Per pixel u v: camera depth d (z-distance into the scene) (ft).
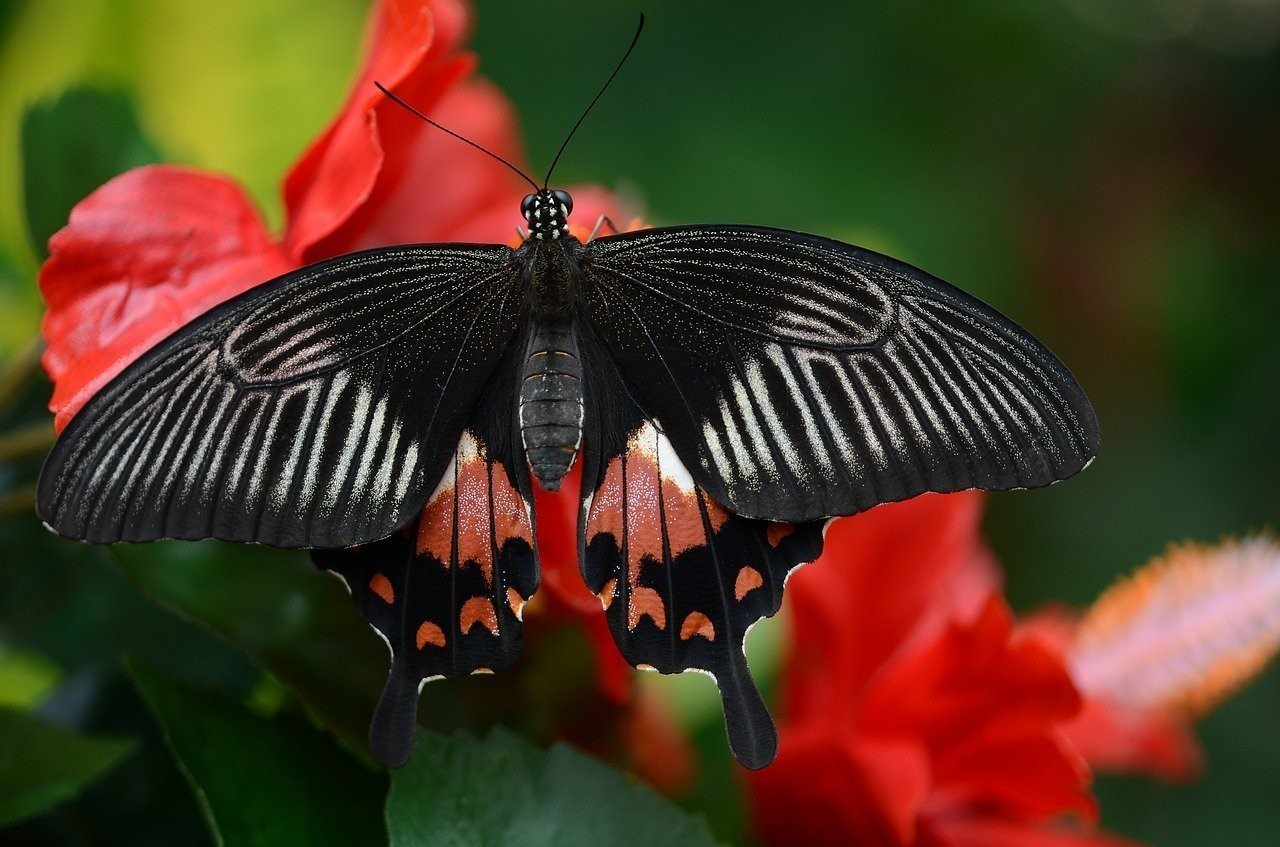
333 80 1.86
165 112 1.85
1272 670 2.47
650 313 1.65
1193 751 1.70
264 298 1.60
